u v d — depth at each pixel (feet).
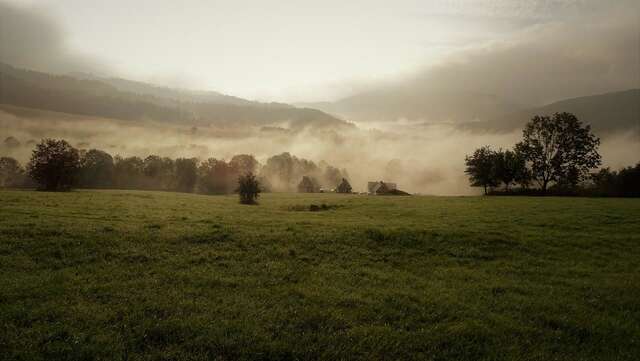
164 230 86.22
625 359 41.37
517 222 119.55
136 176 482.28
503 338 44.65
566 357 41.11
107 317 44.34
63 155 239.50
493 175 299.58
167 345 39.70
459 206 167.84
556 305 55.11
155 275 59.26
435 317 49.57
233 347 39.68
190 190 469.98
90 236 75.97
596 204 167.32
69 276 56.75
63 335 40.50
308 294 54.49
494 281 65.57
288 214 137.39
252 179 203.62
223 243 79.56
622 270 74.59
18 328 41.09
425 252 82.74
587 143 294.87
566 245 91.20
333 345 40.86
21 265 60.34
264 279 60.29
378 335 43.42
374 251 81.00
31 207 114.21
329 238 87.04
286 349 39.63
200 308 48.03
